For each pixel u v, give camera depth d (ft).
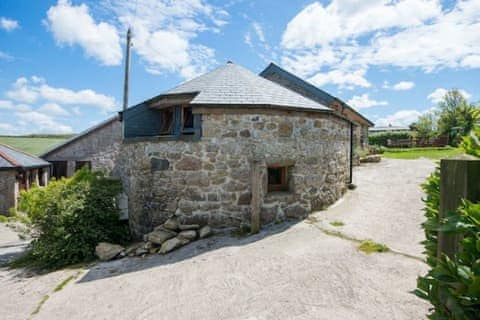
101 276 15.06
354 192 26.71
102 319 10.40
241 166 19.95
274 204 20.21
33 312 11.69
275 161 20.44
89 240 20.59
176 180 20.77
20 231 21.89
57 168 55.26
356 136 48.75
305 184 21.50
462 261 4.36
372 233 16.20
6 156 45.47
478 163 4.55
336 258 13.20
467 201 4.25
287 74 42.91
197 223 20.07
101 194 21.98
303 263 13.08
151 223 21.85
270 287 11.31
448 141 73.46
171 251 17.38
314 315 9.19
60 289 13.89
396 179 31.14
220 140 19.90
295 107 20.77
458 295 4.21
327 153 23.18
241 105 19.63
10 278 17.19
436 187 6.81
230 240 17.79
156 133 26.94
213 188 19.97
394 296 9.78
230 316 9.69
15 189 44.96
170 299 11.32
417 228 16.61
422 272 11.22
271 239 16.94
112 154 54.13
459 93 92.22
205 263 14.55
